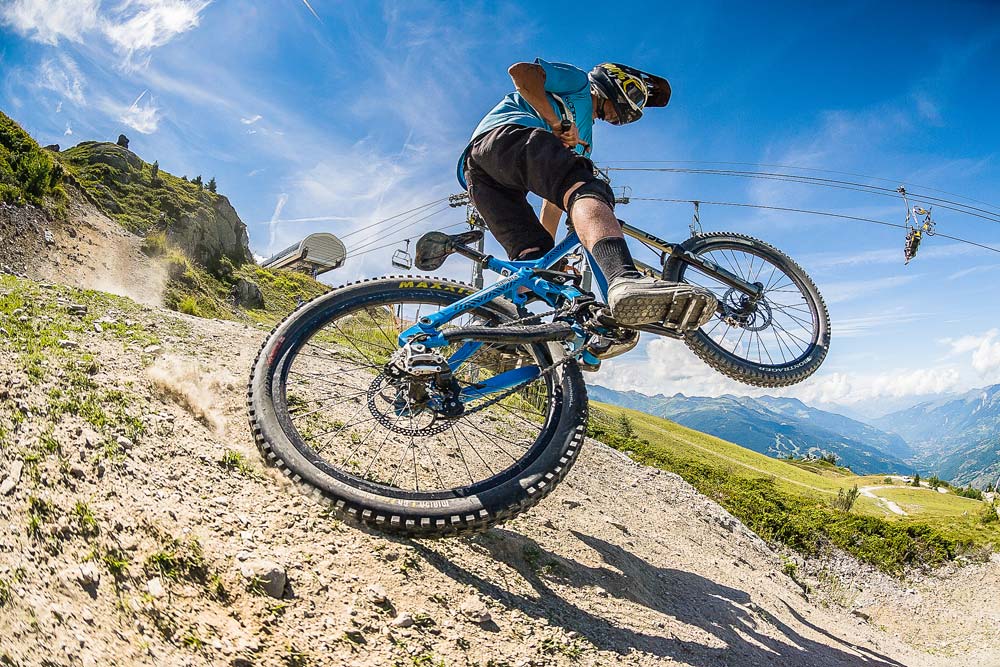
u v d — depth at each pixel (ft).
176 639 7.18
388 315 11.25
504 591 10.92
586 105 11.09
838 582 44.42
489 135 10.53
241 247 140.77
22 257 59.21
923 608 43.88
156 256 82.94
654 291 8.03
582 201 9.21
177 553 8.19
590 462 25.30
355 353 15.42
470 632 9.45
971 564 47.01
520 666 9.21
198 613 7.68
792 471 299.38
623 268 8.53
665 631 12.23
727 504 49.52
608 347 10.34
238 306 100.42
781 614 18.44
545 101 10.38
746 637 14.10
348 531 10.29
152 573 7.77
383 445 14.32
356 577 9.48
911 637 40.78
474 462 15.88
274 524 9.83
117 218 98.43
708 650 12.12
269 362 10.13
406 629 8.93
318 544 9.77
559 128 10.54
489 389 10.13
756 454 325.21
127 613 7.07
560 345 10.43
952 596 44.75
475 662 8.95
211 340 17.17
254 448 11.68
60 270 62.23
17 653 5.78
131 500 8.71
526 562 12.37
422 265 11.90
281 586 8.55
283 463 9.37
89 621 6.66
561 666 9.57
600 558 14.40
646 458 52.54
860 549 47.57
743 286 12.37
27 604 6.33
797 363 12.62
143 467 9.59
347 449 13.41
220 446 11.30
